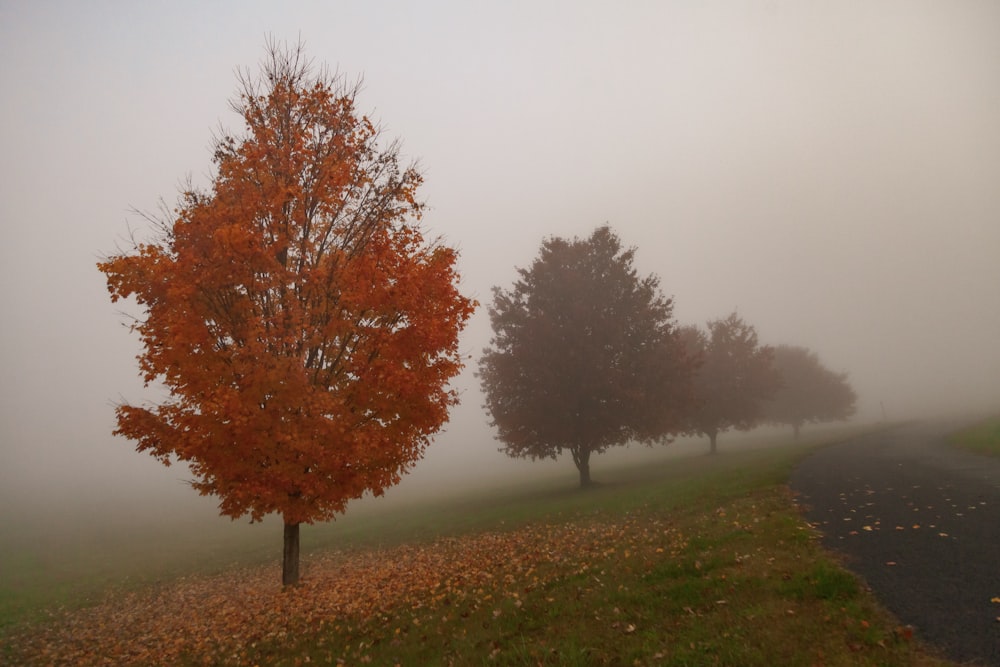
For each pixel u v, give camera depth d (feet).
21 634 41.75
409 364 36.42
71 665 31.40
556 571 30.58
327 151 37.86
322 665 23.76
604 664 18.06
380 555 53.67
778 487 44.55
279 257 36.55
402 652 23.11
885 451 69.36
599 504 58.80
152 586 58.39
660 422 85.40
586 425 83.71
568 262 92.32
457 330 37.47
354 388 34.91
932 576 20.52
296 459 32.42
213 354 32.53
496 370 89.92
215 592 48.16
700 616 20.03
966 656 14.78
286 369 31.19
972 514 29.45
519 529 51.70
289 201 35.47
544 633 21.75
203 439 30.32
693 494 49.88
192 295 32.63
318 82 37.55
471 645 22.16
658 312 89.56
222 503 32.96
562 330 85.20
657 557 28.96
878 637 16.34
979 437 70.95
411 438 36.50
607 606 22.99
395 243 36.83
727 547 27.81
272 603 34.99
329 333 34.35
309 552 68.44
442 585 32.94
